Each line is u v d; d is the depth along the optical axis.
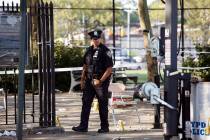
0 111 39.16
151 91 22.53
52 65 29.55
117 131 31.03
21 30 21.09
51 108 30.02
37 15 29.61
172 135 22.61
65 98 56.31
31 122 32.31
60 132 29.78
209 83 22.11
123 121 36.03
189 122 22.47
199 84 22.23
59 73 66.00
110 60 29.47
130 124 36.28
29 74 57.22
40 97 29.86
